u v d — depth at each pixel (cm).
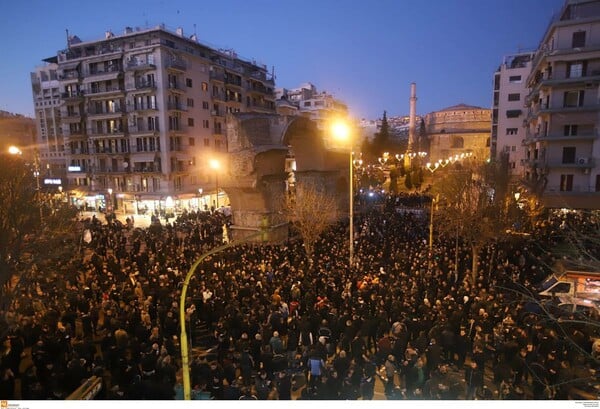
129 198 4909
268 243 2669
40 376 1074
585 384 956
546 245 2294
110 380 1087
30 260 1444
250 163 2623
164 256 2075
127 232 3400
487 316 1321
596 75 3412
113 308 1347
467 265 2138
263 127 2800
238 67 6159
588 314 1301
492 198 2517
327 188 3528
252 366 1157
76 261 1883
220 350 1198
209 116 5353
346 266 1906
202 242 2625
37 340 1227
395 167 4812
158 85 4628
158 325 1370
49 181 4794
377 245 2427
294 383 1138
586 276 1495
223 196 5569
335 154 3688
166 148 4684
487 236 1833
